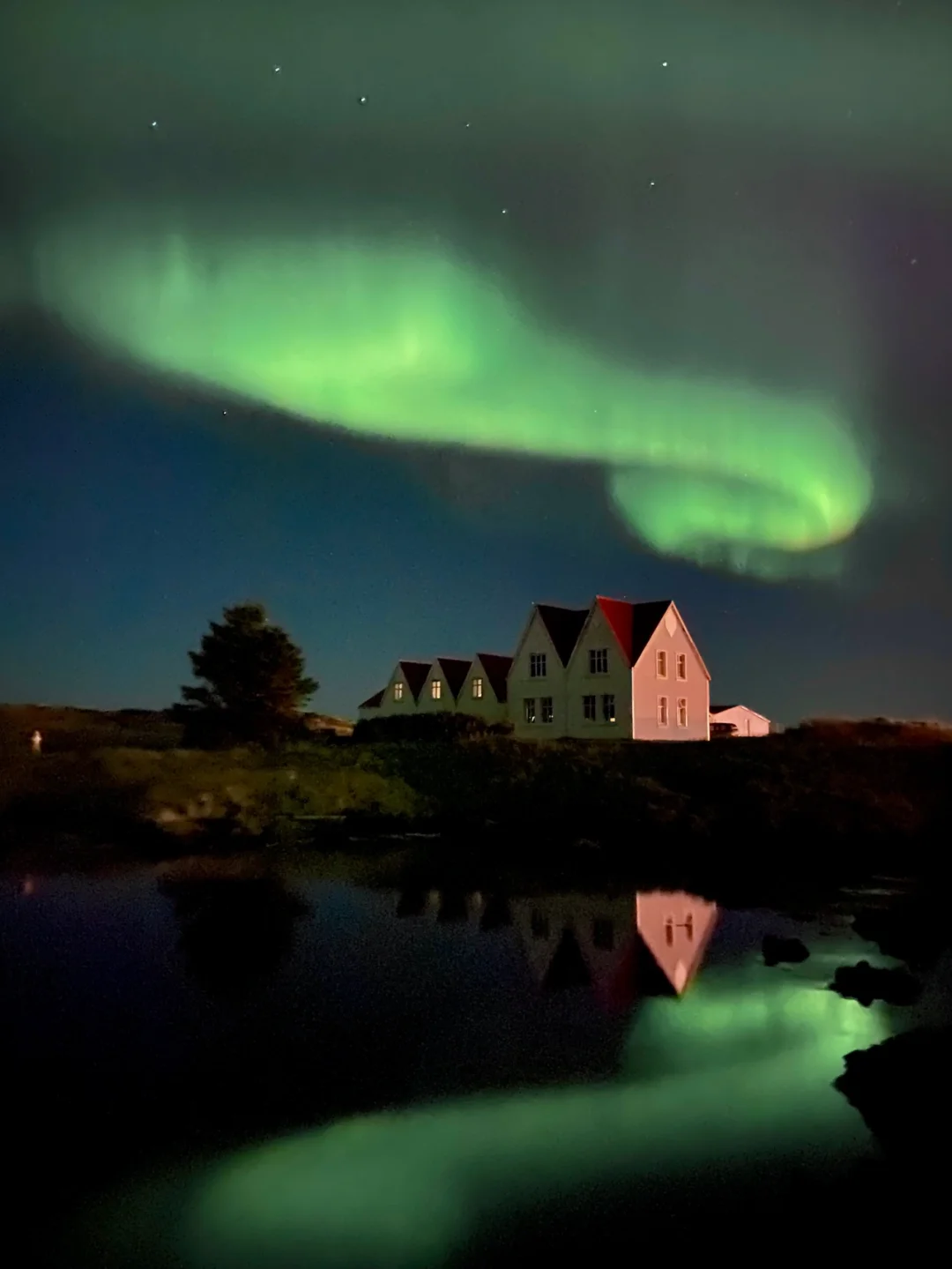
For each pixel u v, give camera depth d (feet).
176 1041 44.98
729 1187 31.99
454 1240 29.14
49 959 57.98
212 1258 28.58
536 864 87.56
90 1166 33.81
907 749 118.42
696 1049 43.78
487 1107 38.06
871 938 62.59
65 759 116.78
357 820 105.19
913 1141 34.94
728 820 100.07
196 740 142.10
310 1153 34.76
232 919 67.77
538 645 154.61
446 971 55.57
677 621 153.48
